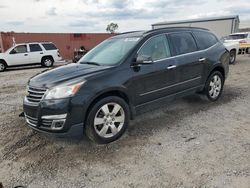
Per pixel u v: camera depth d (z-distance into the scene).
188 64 5.20
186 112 5.43
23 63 16.61
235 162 3.38
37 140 4.30
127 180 3.10
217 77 6.11
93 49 5.44
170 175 3.15
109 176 3.21
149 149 3.84
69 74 4.04
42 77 4.14
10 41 23.44
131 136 4.32
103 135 4.00
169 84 4.89
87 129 3.88
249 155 3.55
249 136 4.17
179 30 5.36
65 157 3.71
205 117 5.11
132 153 3.74
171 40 5.07
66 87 3.68
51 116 3.68
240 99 6.32
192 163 3.39
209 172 3.18
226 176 3.08
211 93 6.02
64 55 26.45
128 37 4.96
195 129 4.52
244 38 18.08
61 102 3.63
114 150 3.86
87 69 4.21
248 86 7.73
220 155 3.57
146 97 4.54
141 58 4.29
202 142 4.00
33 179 3.21
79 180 3.15
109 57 4.60
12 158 3.74
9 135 4.52
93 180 3.14
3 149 4.02
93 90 3.78
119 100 4.11
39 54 17.12
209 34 6.17
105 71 4.04
